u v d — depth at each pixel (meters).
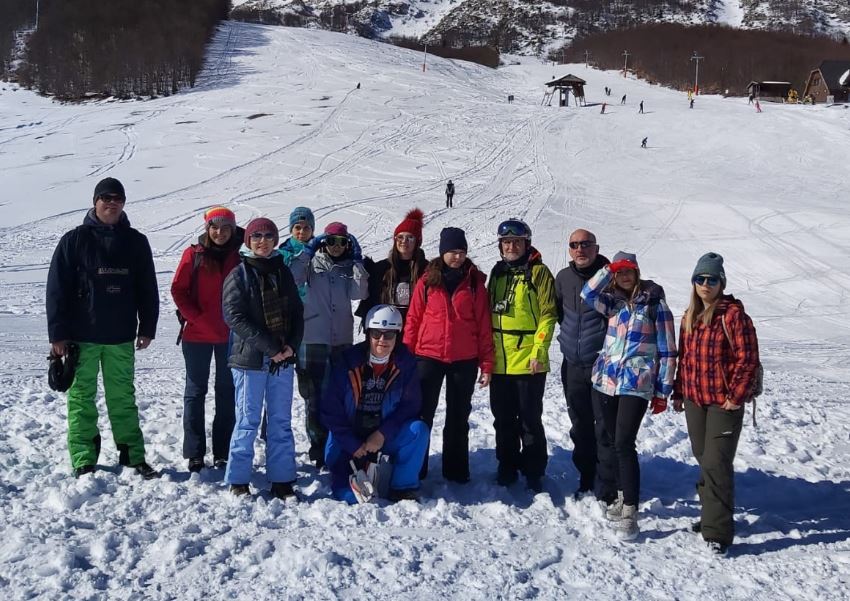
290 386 4.78
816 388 9.62
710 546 4.20
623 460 4.45
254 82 61.06
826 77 66.38
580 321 4.94
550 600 3.58
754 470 5.61
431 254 21.58
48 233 23.45
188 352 5.15
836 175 34.44
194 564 3.68
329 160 36.28
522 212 27.22
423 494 4.94
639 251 22.64
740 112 51.59
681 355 4.51
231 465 4.62
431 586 3.61
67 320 4.71
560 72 90.31
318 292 5.34
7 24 83.75
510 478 5.21
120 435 4.96
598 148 40.50
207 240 5.20
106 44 68.38
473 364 5.09
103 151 37.94
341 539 4.08
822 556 4.16
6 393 6.87
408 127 44.41
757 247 22.62
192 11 83.06
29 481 4.70
